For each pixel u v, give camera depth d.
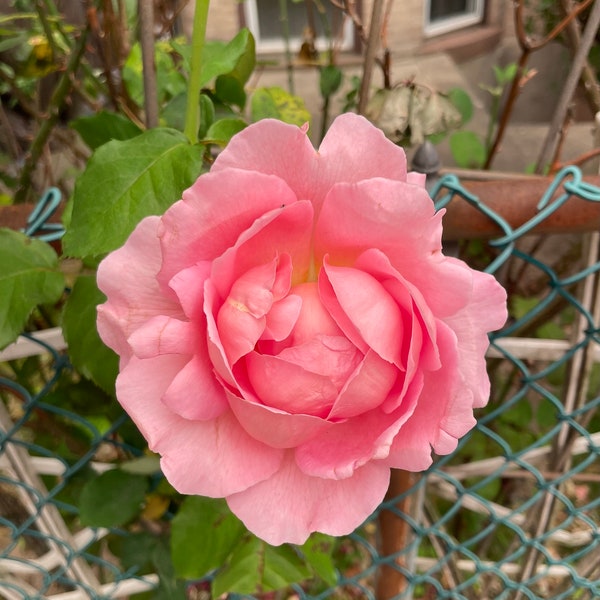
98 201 0.28
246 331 0.21
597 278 0.42
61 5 0.67
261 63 0.62
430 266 0.22
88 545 0.52
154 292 0.24
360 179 0.24
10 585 0.55
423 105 0.46
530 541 0.57
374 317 0.22
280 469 0.26
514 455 0.49
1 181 0.75
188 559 0.40
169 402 0.22
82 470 0.50
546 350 0.48
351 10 0.47
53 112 0.49
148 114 0.35
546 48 1.12
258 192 0.22
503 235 0.34
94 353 0.34
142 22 0.33
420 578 0.57
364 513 0.26
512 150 1.06
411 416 0.25
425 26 1.45
